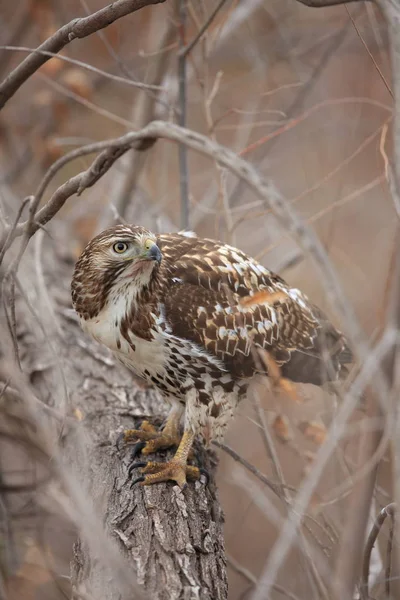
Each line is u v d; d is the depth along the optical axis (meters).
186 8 12.80
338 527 8.80
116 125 17.45
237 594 12.84
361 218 16.75
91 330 9.25
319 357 9.91
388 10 5.97
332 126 16.00
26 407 7.55
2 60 16.27
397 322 6.19
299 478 12.43
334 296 5.53
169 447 9.34
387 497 9.27
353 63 16.42
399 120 5.73
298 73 15.04
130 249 8.67
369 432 6.50
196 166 18.81
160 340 8.95
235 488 13.18
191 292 9.05
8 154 16.73
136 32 16.75
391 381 6.24
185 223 11.70
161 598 7.03
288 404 10.34
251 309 9.29
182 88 11.88
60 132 15.55
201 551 7.71
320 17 16.94
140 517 8.05
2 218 9.40
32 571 10.20
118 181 14.90
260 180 6.06
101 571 7.16
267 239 16.00
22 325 11.15
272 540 13.10
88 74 16.98
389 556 7.89
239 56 16.95
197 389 9.16
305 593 9.01
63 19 16.50
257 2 14.95
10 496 11.81
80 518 6.20
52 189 15.91
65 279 12.73
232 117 17.27
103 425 9.59
